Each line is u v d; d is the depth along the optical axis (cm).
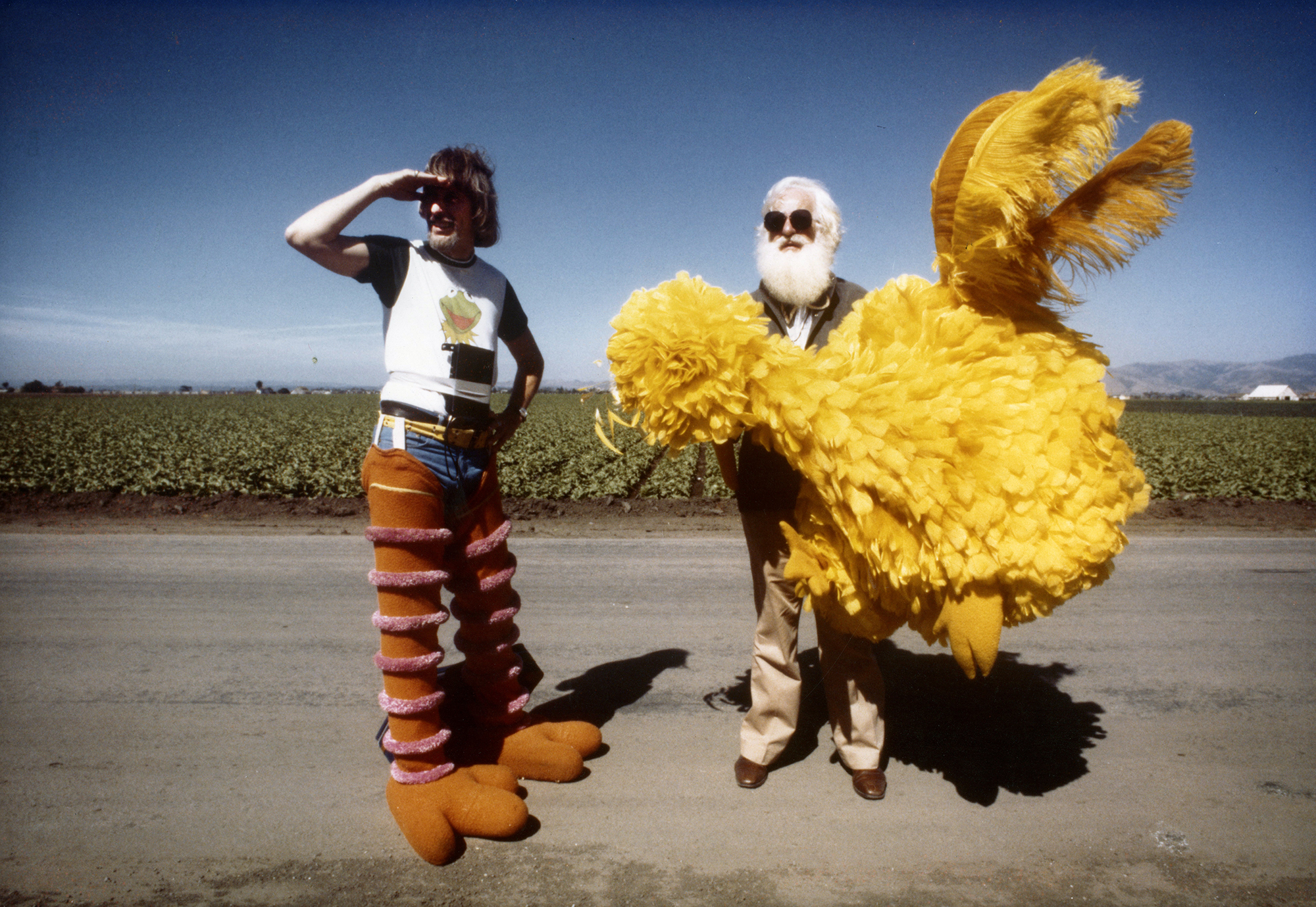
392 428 228
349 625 435
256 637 413
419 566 229
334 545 659
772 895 202
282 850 221
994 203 195
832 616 236
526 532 743
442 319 236
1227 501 964
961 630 205
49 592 498
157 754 280
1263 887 206
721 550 657
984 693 343
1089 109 188
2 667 366
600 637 421
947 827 236
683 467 1122
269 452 1396
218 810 242
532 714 290
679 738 299
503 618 261
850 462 205
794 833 232
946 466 202
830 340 234
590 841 227
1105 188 202
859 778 254
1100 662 382
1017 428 202
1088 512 206
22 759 275
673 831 233
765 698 258
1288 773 271
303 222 216
